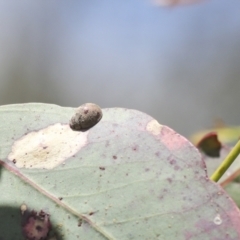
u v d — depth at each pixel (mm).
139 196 329
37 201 333
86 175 333
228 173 383
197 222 324
